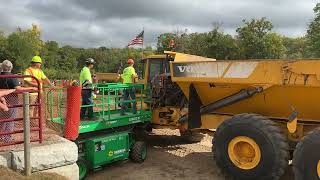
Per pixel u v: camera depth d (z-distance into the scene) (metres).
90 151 8.01
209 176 8.23
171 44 13.12
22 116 6.36
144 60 11.75
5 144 5.80
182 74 8.73
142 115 9.70
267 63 7.45
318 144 6.46
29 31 68.88
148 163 9.16
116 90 9.20
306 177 6.58
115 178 8.09
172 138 11.73
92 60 9.06
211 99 8.92
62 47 83.94
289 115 7.92
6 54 65.50
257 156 7.31
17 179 5.57
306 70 6.98
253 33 46.75
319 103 7.28
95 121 8.41
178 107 9.80
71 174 6.54
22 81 8.54
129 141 9.08
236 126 7.56
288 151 7.22
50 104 8.16
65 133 7.52
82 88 8.74
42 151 6.11
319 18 44.34
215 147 7.91
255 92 7.71
